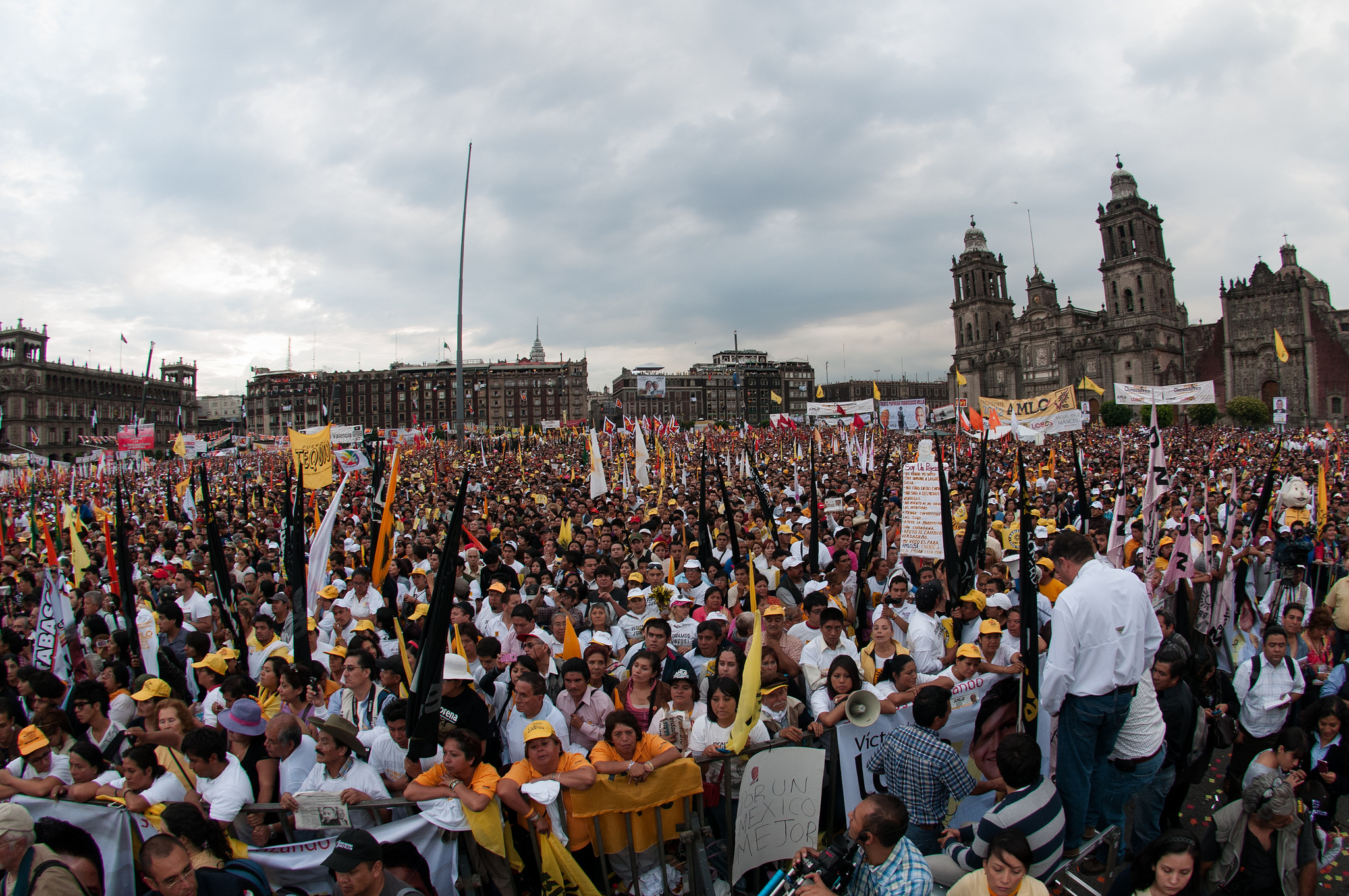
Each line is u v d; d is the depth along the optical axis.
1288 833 4.52
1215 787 7.36
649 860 4.96
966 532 7.54
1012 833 3.57
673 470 28.39
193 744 4.68
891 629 6.60
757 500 19.81
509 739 5.80
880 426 43.97
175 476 36.31
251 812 4.74
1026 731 5.05
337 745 4.84
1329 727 5.59
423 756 4.90
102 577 12.88
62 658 8.71
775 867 5.05
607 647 6.43
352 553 14.66
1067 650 4.46
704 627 7.18
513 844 4.83
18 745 5.62
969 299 114.06
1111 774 4.98
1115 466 28.38
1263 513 10.38
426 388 140.88
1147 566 9.76
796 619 8.19
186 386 127.25
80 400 103.56
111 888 4.46
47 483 36.16
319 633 9.02
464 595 9.41
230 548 13.66
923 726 4.81
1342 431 54.72
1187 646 6.72
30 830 3.85
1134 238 96.94
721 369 164.12
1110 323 97.06
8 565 12.62
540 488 23.80
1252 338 82.81
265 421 139.12
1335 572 10.27
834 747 5.38
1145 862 3.88
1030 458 31.30
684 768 4.92
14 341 95.75
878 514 10.59
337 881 3.78
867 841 3.79
